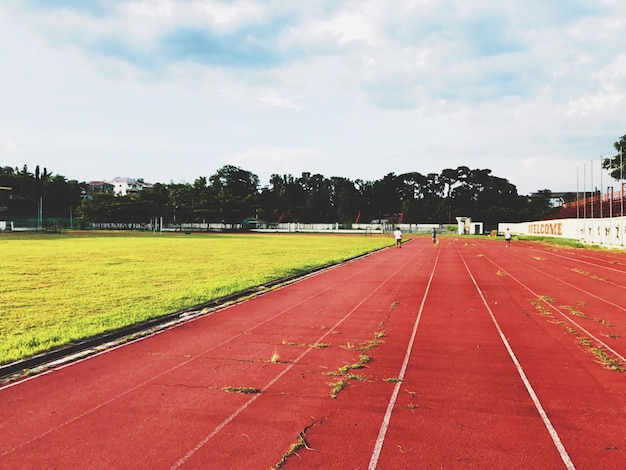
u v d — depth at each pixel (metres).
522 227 67.19
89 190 122.31
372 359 6.36
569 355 6.49
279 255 25.31
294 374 5.75
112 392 5.17
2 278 14.54
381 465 3.59
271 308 10.22
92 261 20.44
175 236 54.72
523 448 3.85
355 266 20.09
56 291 12.08
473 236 63.34
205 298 11.12
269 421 4.40
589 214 49.91
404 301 11.09
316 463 3.63
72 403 4.86
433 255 26.89
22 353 6.42
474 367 5.98
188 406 4.77
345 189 114.12
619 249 30.66
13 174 95.12
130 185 129.62
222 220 91.62
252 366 6.07
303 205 118.69
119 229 85.50
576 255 26.55
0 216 86.38
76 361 6.34
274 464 3.62
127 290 12.28
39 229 70.88
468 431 4.16
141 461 3.69
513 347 6.92
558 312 9.60
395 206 117.81
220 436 4.11
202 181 98.06
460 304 10.64
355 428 4.24
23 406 4.79
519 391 5.13
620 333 7.75
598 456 3.72
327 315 9.43
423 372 5.80
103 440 4.05
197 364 6.18
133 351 6.81
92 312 9.43
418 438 4.04
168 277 15.09
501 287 13.41
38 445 3.96
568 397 4.95
